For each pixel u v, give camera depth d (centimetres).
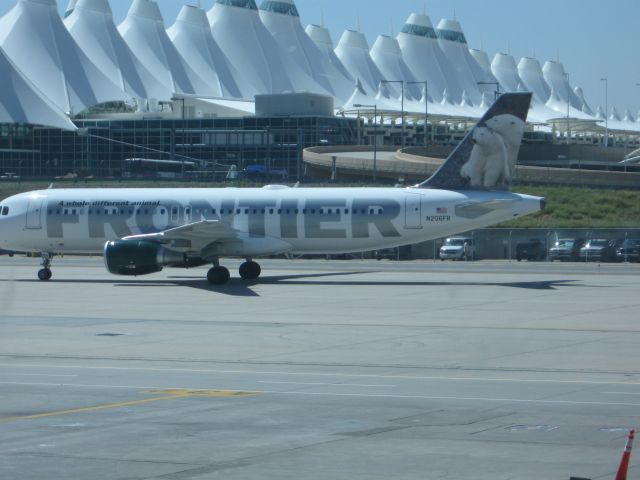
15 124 19575
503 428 2298
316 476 1892
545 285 6569
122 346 3806
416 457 2031
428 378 3047
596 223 12825
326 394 2764
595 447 2109
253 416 2453
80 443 2170
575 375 3102
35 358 3506
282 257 11256
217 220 6831
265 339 3997
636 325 4434
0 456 2056
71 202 7169
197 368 3269
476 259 11275
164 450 2103
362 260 10894
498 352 3619
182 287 6512
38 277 7275
